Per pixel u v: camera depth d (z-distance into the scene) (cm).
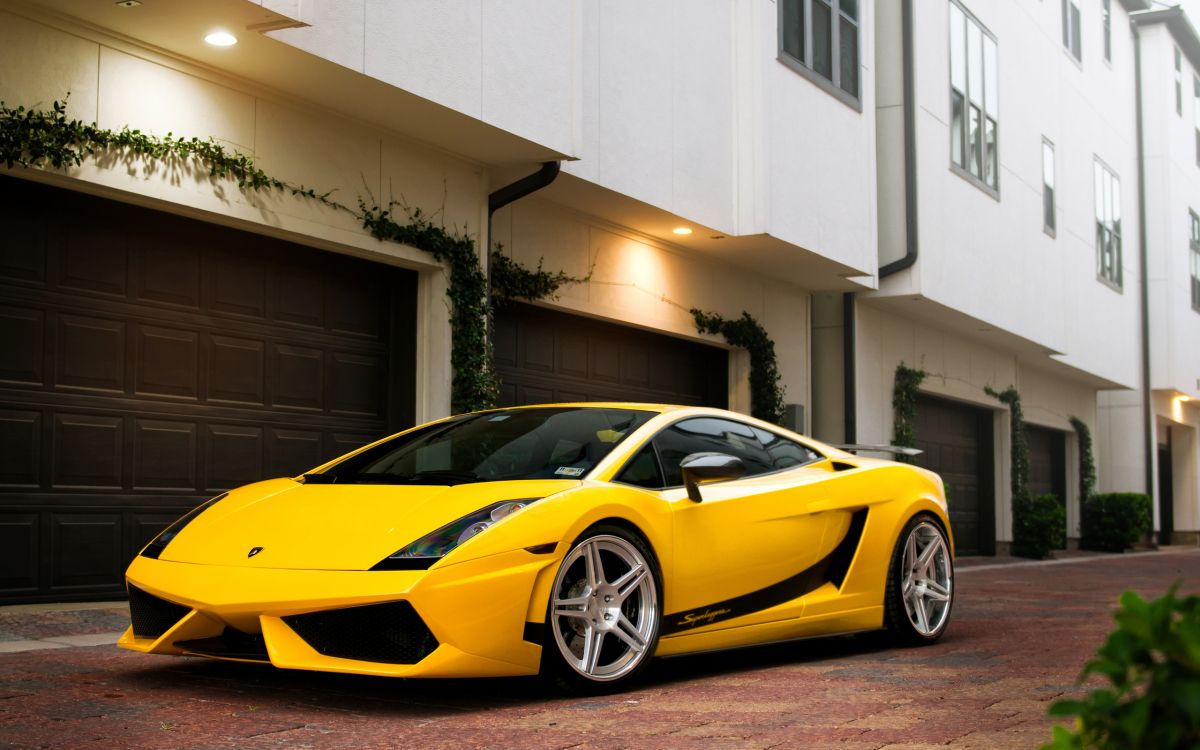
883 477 529
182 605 360
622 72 916
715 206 1022
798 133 1100
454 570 339
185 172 639
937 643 544
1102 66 2141
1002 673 436
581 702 363
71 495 609
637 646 392
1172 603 107
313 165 715
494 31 748
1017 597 888
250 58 639
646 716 339
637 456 430
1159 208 2384
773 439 509
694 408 482
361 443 786
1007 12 1658
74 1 563
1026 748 296
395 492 396
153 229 654
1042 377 2003
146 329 649
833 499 496
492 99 746
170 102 632
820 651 512
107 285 629
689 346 1168
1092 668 110
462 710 345
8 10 559
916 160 1359
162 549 392
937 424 1650
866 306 1405
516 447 438
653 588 400
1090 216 2023
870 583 509
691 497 427
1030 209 1698
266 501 413
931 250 1376
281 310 731
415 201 788
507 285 884
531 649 356
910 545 533
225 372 693
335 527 369
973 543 1758
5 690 369
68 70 584
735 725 326
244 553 366
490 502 369
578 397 1001
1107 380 2125
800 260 1153
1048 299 1753
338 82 674
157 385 654
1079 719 113
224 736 304
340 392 771
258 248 715
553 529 364
